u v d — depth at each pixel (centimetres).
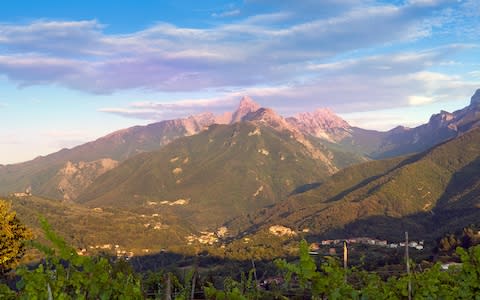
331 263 599
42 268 567
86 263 555
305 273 571
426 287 629
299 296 641
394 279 650
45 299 541
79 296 539
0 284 568
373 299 608
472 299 627
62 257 544
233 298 598
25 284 557
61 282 551
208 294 612
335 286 575
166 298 599
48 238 540
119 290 580
